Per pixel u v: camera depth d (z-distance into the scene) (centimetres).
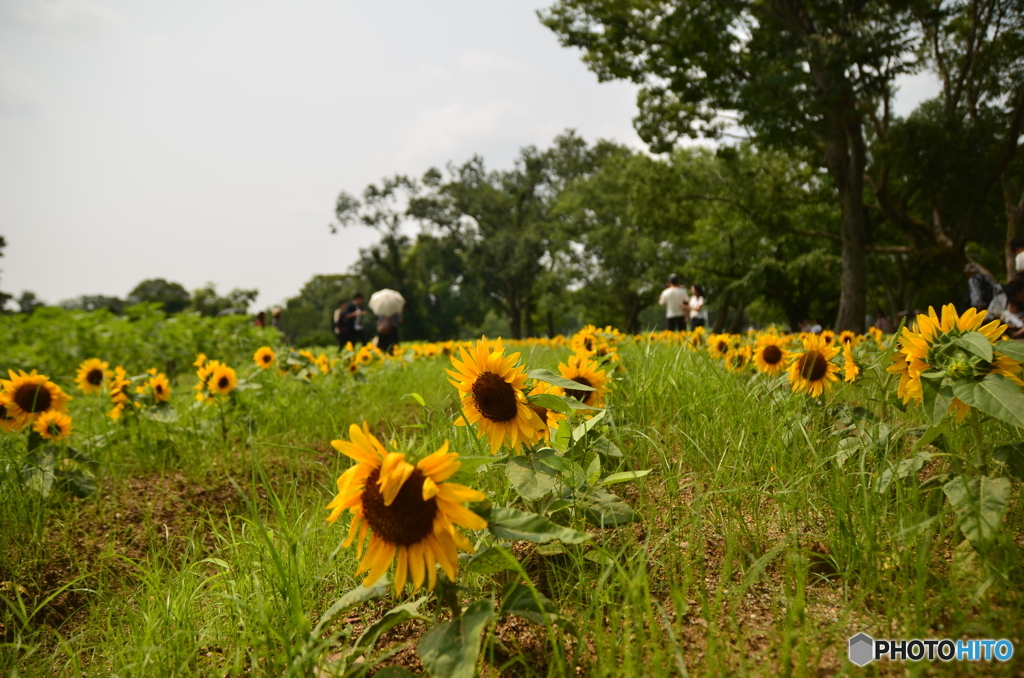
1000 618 151
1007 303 844
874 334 586
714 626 168
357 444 148
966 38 1711
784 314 3216
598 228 4047
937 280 2706
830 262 2375
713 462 274
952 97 1730
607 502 210
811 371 305
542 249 4719
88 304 8019
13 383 339
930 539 188
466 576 211
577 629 168
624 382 378
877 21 1392
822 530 209
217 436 461
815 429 275
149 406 449
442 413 297
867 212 1853
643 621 174
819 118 1534
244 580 212
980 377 171
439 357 941
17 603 245
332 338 4941
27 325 1086
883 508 199
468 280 5188
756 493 229
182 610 201
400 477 136
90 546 294
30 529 294
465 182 4950
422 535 143
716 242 2770
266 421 491
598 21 1694
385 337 1411
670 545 210
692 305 1169
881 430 231
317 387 593
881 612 168
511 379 195
